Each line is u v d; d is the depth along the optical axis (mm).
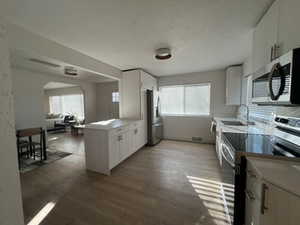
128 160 3113
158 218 1570
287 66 980
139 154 3457
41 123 3893
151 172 2580
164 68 3727
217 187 2109
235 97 3391
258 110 2324
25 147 3311
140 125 3672
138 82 3656
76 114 7531
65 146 4227
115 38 2018
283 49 1131
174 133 4727
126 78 3766
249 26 1734
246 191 1196
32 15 1478
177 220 1541
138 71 3635
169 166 2812
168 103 4816
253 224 1064
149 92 4012
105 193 2002
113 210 1692
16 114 3445
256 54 1671
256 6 1372
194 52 2602
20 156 3209
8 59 480
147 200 1853
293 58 924
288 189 778
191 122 4488
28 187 2156
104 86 6117
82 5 1349
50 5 1336
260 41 1556
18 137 2898
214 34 1937
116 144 2711
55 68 3438
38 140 3830
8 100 479
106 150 2504
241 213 1271
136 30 1817
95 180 2334
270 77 1148
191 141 4504
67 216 1608
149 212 1654
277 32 1209
